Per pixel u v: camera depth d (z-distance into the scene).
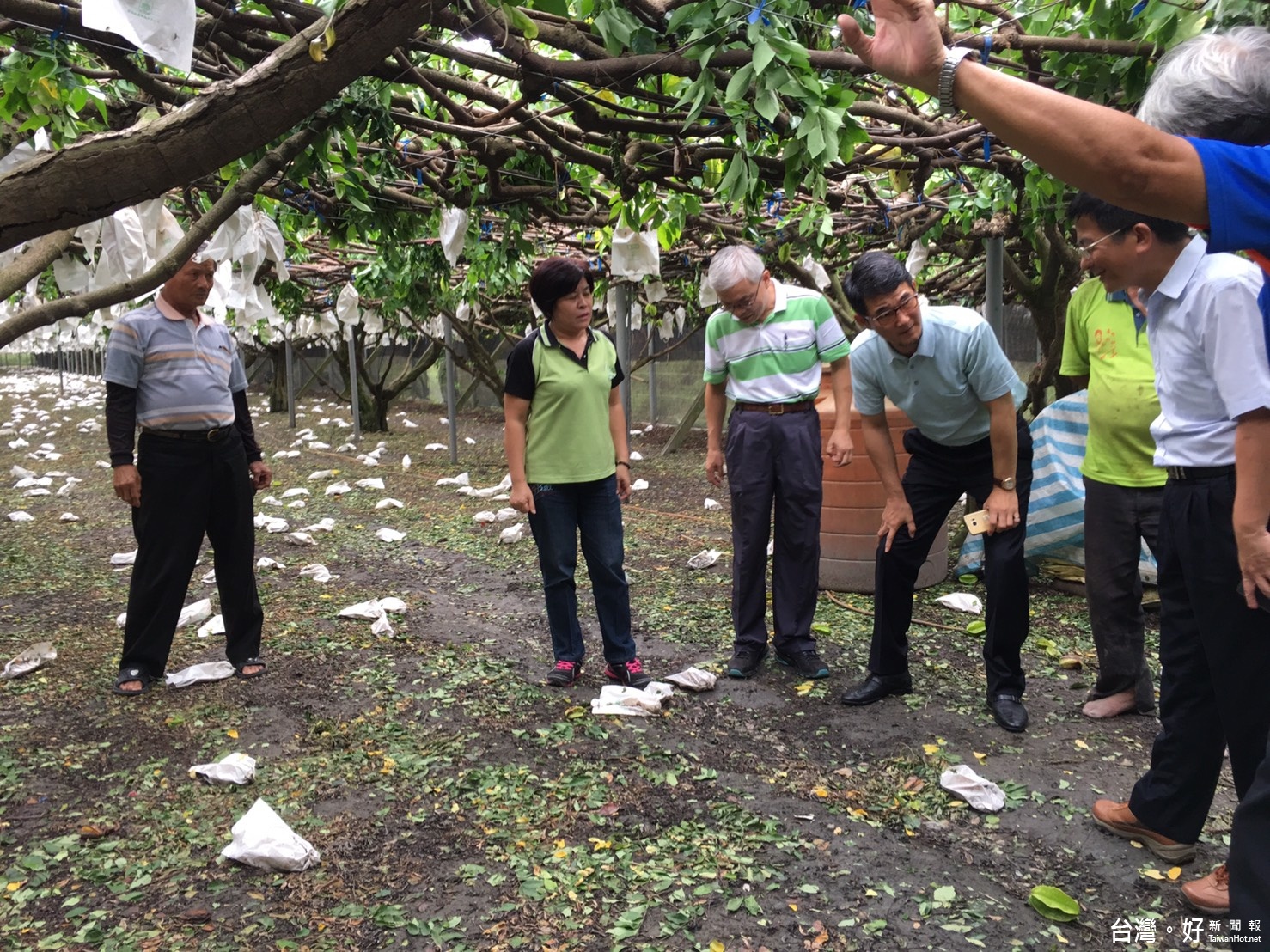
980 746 3.47
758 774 3.26
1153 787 2.64
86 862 2.71
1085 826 2.90
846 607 5.25
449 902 2.52
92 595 5.64
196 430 3.87
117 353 3.71
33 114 2.72
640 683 4.05
